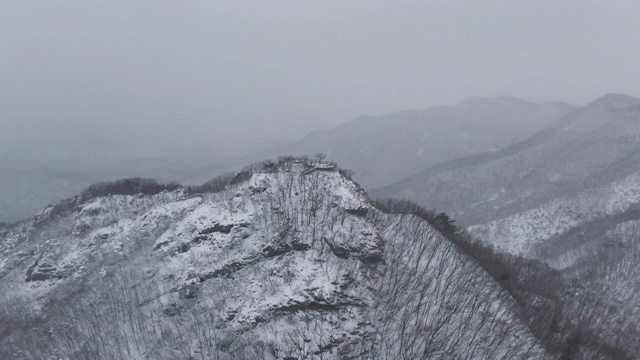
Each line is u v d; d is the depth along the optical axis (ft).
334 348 220.84
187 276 282.15
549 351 241.76
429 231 316.60
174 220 348.79
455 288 263.90
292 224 282.97
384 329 231.09
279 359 219.82
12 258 403.75
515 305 271.49
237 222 304.71
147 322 262.88
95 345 250.98
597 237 563.07
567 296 357.82
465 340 230.48
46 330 285.23
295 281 248.93
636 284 436.76
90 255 353.72
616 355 273.75
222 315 249.34
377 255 269.03
